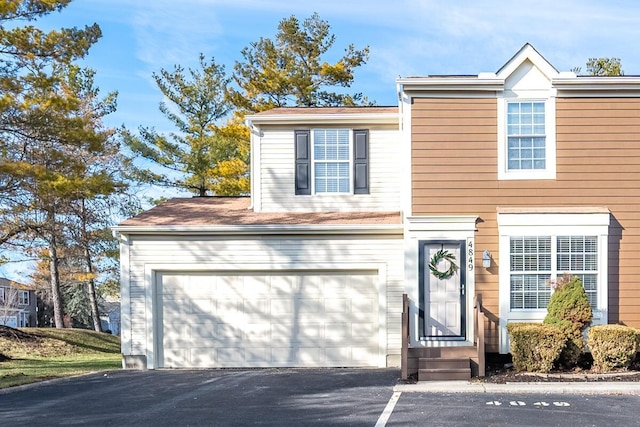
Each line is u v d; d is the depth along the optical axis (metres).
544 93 14.88
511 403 10.64
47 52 19.06
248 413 10.05
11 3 17.88
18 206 21.28
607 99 14.87
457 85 14.84
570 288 13.79
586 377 12.71
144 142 33.69
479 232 14.62
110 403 11.17
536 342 13.15
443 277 14.31
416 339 14.19
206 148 33.78
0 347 22.42
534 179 14.73
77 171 19.70
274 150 17.72
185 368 15.85
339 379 13.54
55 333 26.78
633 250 14.62
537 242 14.45
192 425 9.29
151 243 16.02
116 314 59.66
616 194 14.70
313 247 15.87
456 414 9.80
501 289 14.40
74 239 25.97
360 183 17.52
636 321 14.50
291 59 32.69
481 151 14.85
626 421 9.27
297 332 15.88
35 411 10.60
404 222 14.91
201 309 15.99
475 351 13.61
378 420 9.43
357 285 15.89
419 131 14.91
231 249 15.95
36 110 18.47
